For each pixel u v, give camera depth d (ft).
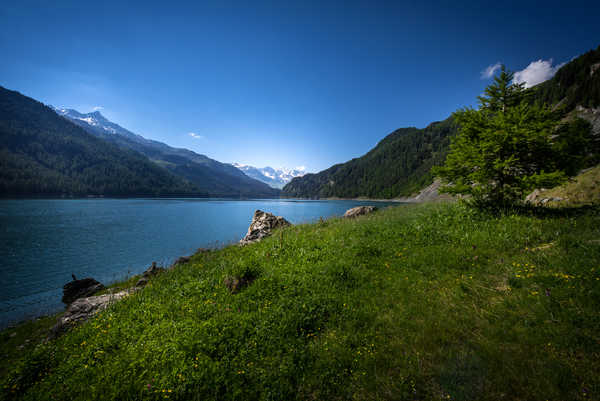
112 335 18.48
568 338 12.02
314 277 24.56
